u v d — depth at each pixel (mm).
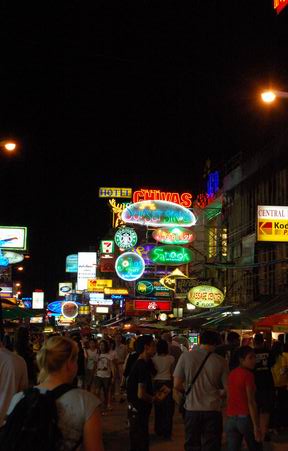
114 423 15234
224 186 41500
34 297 80500
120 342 20797
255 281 34156
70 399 3520
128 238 42719
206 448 7672
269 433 12133
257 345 10523
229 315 24891
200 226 43875
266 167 34375
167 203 37125
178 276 36438
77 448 3525
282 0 21828
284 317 17031
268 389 10133
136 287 42125
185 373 7844
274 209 24172
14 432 3332
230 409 7930
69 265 86812
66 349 3705
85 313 71250
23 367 6047
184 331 35750
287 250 30594
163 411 12727
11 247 45062
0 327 10031
